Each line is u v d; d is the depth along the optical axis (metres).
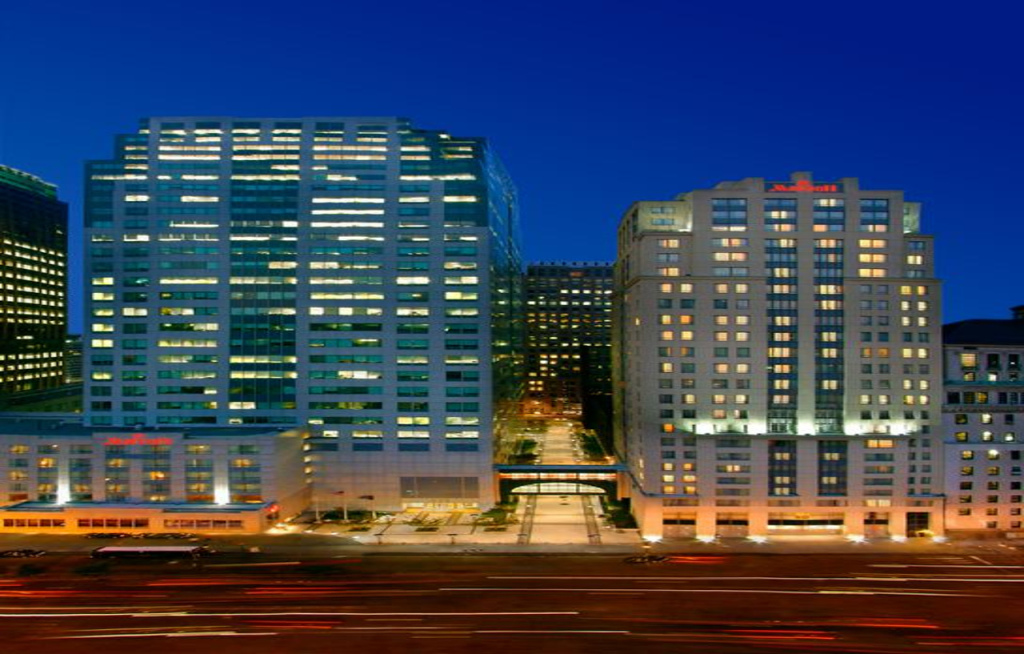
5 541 120.88
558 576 101.19
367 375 141.12
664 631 81.31
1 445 132.25
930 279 123.25
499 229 161.25
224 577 100.75
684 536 122.44
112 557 110.19
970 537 122.00
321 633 80.69
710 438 122.56
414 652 75.56
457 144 143.12
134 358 141.50
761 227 124.44
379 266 141.62
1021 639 79.19
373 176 142.75
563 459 169.38
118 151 143.62
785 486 122.44
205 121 143.88
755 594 93.50
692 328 123.62
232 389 141.25
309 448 141.38
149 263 142.00
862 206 124.69
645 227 132.00
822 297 123.69
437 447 140.88
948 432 124.38
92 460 131.25
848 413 122.81
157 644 77.75
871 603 90.19
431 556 111.12
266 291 141.62
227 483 129.88
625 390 149.50
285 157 143.12
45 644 77.88
